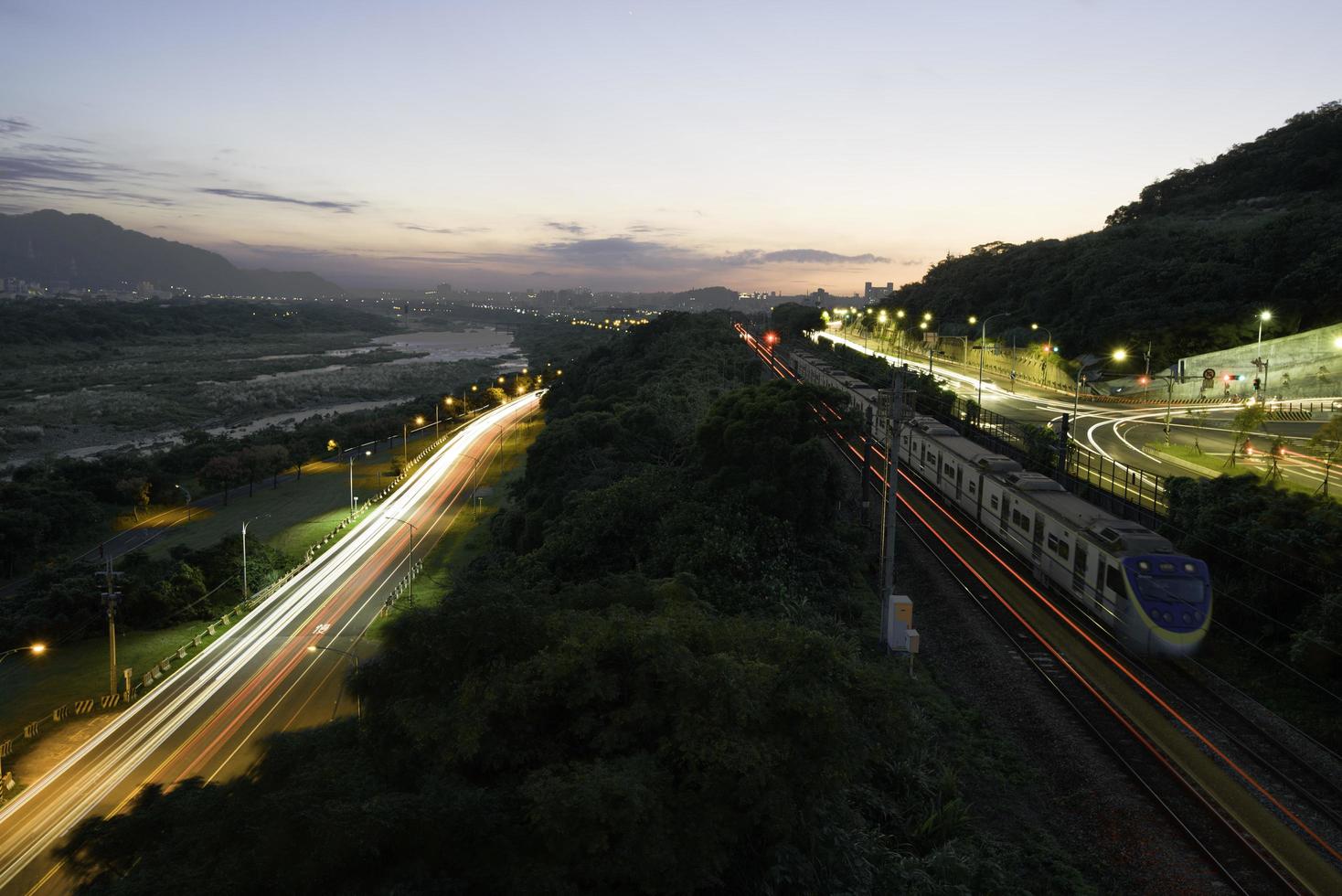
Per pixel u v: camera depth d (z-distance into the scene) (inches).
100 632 1958.7
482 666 502.0
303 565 2456.9
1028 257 5098.4
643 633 496.4
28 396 5989.2
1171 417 2596.0
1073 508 1196.5
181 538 2792.8
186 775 1327.5
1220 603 1104.2
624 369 3971.5
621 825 397.1
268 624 2011.6
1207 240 3850.9
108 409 5457.7
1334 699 893.8
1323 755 786.2
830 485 1382.9
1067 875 605.9
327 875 362.9
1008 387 3417.8
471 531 2701.8
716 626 562.9
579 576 1257.4
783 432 1334.9
